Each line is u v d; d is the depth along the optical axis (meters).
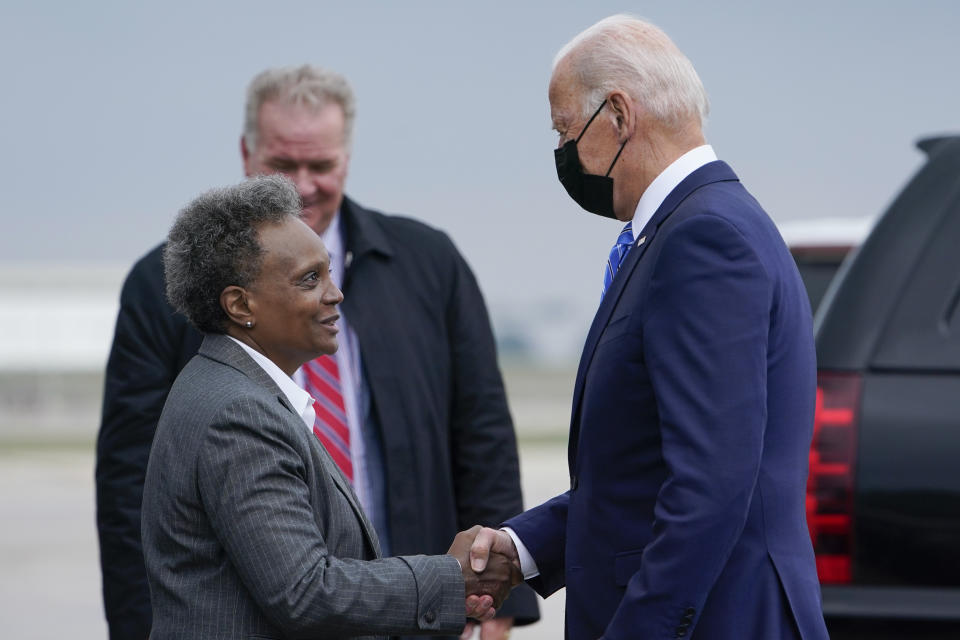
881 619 6.37
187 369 5.14
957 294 6.64
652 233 5.16
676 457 4.76
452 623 5.18
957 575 6.35
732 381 4.76
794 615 4.92
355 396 7.02
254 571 4.77
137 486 6.75
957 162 6.98
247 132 7.24
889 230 6.88
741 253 4.88
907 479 6.43
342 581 4.90
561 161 5.45
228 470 4.80
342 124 7.12
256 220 5.09
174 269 5.13
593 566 5.20
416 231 7.46
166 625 4.91
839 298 6.81
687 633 4.76
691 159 5.27
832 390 6.59
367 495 6.96
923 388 6.51
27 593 16.28
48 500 26.25
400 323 7.13
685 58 5.37
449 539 7.18
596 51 5.32
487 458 7.32
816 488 6.52
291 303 5.09
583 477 5.27
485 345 7.44
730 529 4.71
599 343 5.23
